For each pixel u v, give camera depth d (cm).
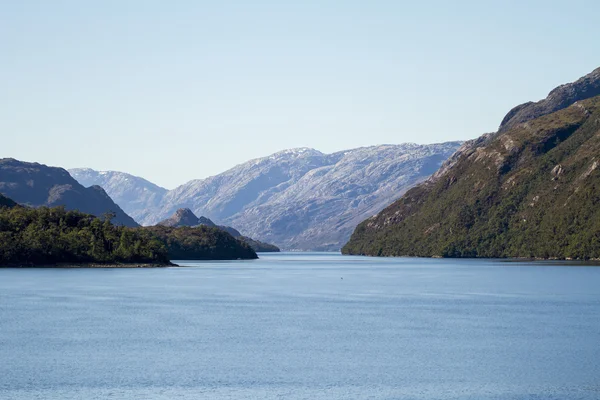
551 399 9062
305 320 15425
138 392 9319
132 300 19400
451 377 10106
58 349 11950
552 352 11712
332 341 12750
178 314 16425
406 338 13025
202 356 11425
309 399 9056
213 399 9025
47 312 16625
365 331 13838
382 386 9650
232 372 10369
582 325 14550
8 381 9838
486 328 14175
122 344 12400
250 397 9119
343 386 9650
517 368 10600
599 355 11481
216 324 14750
